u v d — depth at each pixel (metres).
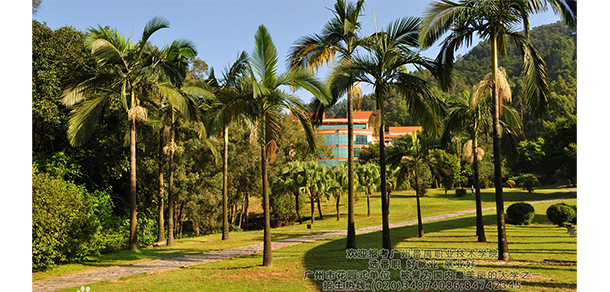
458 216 28.09
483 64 170.38
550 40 154.12
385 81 12.58
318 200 34.72
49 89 15.88
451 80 12.64
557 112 79.38
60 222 11.23
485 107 16.33
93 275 10.24
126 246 17.02
